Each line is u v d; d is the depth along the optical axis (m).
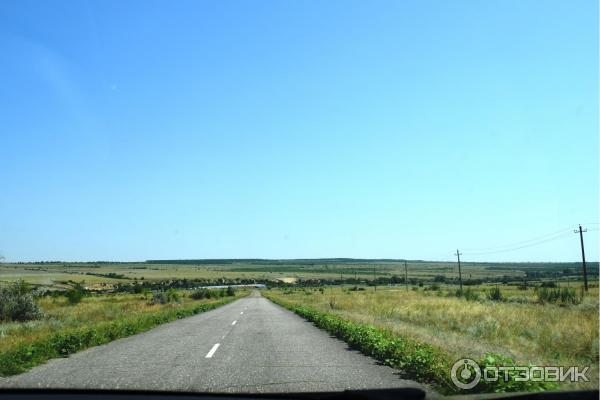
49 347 13.12
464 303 35.62
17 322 28.80
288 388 8.46
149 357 12.36
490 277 183.25
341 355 12.45
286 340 16.12
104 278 169.50
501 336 15.27
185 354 12.88
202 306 42.81
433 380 8.98
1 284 33.22
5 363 10.62
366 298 53.28
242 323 24.31
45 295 84.12
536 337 14.76
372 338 13.13
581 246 54.44
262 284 198.25
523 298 43.03
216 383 8.96
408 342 12.08
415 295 59.56
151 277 194.00
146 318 24.42
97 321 25.91
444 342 13.04
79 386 8.77
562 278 144.25
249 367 10.70
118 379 9.42
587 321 18.58
